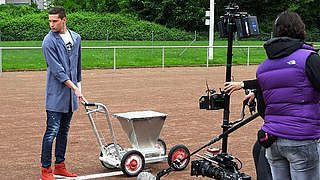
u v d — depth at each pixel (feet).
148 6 166.91
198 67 80.94
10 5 160.25
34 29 138.21
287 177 14.30
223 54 101.60
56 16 20.13
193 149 26.27
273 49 13.78
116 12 166.20
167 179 21.03
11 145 27.12
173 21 167.22
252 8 168.04
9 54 89.56
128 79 61.21
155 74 68.18
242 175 16.78
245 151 25.85
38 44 113.09
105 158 22.24
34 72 69.82
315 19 171.12
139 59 87.51
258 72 14.24
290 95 13.51
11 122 33.40
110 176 21.67
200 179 21.03
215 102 17.46
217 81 59.41
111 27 145.69
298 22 13.87
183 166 22.39
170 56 95.20
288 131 13.50
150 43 122.72
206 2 167.43
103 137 28.96
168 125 32.55
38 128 31.55
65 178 21.25
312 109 13.50
